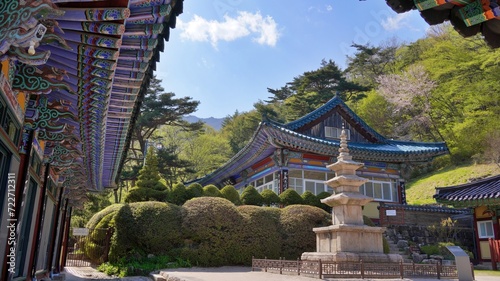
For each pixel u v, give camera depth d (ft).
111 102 27.84
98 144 39.22
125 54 20.93
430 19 16.29
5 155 21.83
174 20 20.01
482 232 82.74
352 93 183.32
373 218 94.63
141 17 17.61
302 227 68.08
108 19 16.17
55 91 26.30
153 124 155.63
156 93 156.46
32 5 11.98
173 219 63.41
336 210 53.52
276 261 51.16
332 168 56.80
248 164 106.63
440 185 150.00
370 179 98.68
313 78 177.47
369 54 222.28
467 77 174.40
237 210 66.69
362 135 107.24
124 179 135.44
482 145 156.04
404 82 191.01
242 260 63.05
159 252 61.77
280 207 80.02
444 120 181.98
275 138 84.74
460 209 98.12
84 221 118.42
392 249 79.00
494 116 159.22
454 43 190.19
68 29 17.42
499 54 156.66
